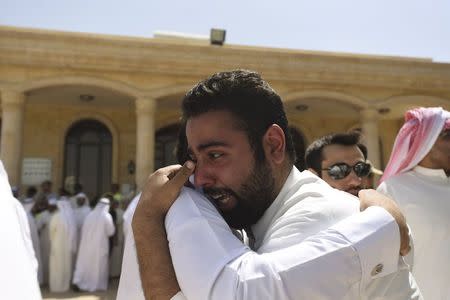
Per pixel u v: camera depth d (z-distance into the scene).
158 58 14.18
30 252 1.33
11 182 13.02
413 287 1.24
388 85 15.65
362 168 2.82
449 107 16.00
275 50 15.14
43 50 13.49
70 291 9.32
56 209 10.16
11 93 13.42
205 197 1.29
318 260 1.03
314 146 2.98
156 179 1.30
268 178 1.32
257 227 1.41
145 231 1.21
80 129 17.38
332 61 15.19
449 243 2.61
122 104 16.73
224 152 1.26
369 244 1.09
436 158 2.83
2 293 0.87
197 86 1.33
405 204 2.73
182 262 1.09
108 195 10.88
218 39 14.66
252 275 1.00
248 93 1.30
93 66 13.94
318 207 1.24
